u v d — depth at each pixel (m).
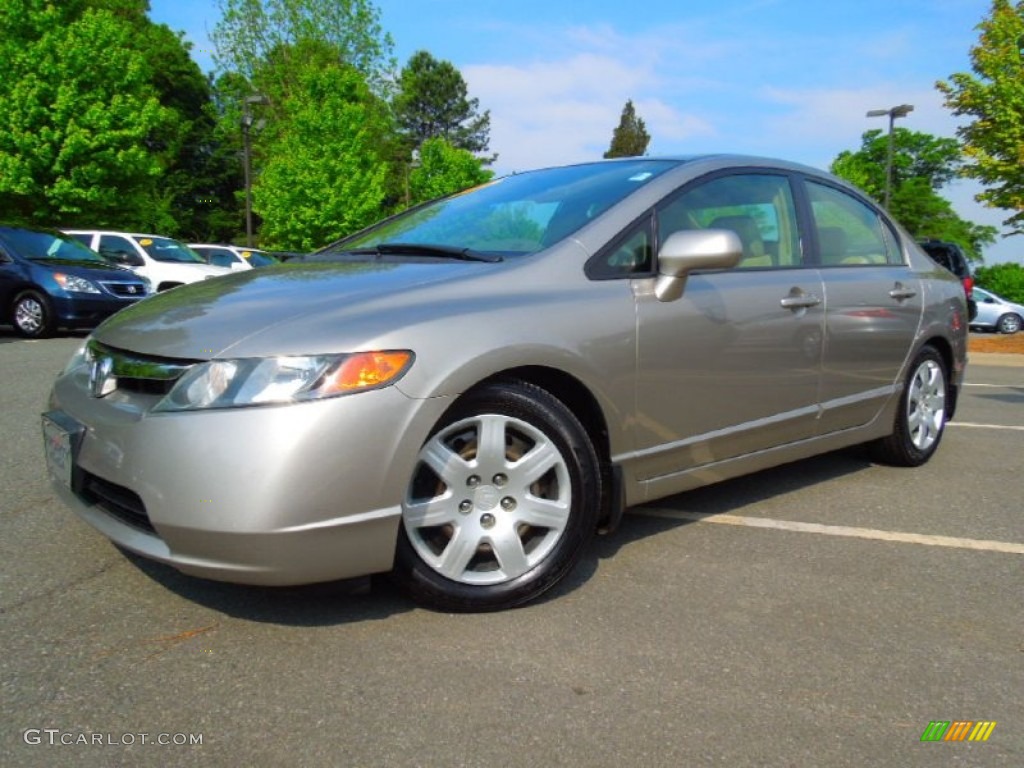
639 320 3.06
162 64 47.25
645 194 3.35
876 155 60.28
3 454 4.61
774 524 3.73
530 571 2.77
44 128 19.19
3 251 11.45
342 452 2.37
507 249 3.21
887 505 4.07
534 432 2.77
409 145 79.38
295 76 42.09
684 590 2.96
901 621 2.75
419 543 2.62
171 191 48.16
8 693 2.20
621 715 2.15
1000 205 14.10
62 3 20.34
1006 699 2.28
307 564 2.38
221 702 2.18
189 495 2.32
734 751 2.02
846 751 2.03
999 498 4.23
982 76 14.09
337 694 2.22
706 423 3.37
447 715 2.13
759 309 3.53
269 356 2.38
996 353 13.58
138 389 2.59
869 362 4.22
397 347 2.48
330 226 27.50
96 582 2.89
